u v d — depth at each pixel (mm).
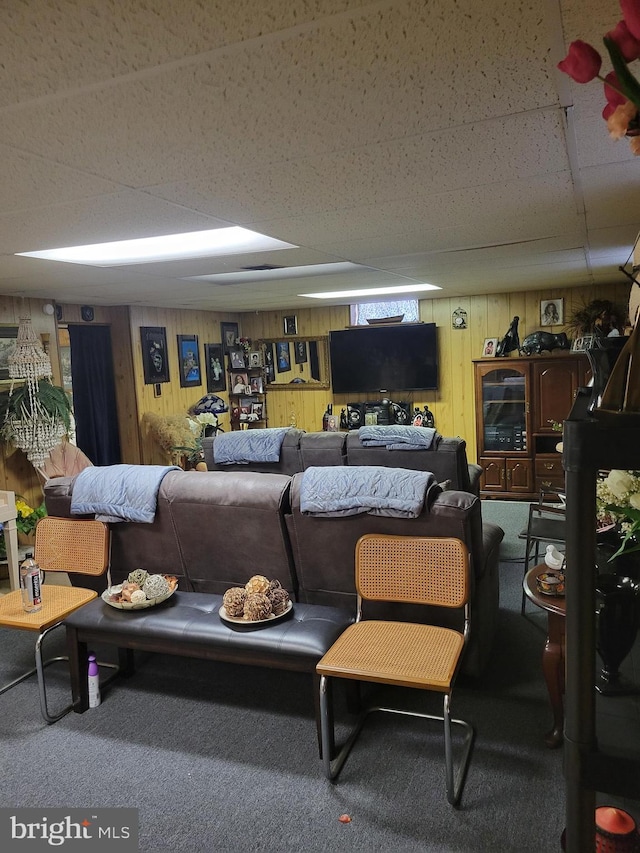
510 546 4902
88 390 5902
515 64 1090
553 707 2406
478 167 1770
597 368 859
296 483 2830
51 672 3197
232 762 2426
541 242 3242
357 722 2613
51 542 3184
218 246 2941
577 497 798
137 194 1873
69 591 3057
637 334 747
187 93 1140
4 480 4539
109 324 6082
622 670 1264
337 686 2963
